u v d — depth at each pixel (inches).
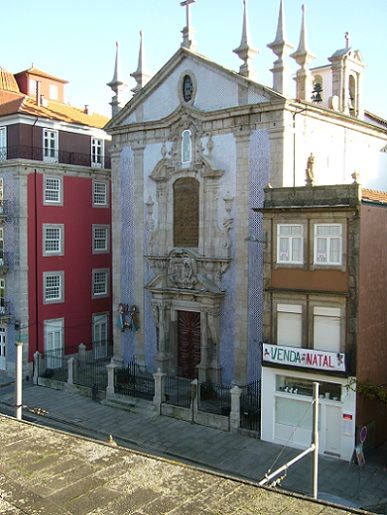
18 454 285.9
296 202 842.2
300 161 1009.5
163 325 1144.8
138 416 997.2
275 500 232.8
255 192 1007.0
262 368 868.6
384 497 691.4
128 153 1219.2
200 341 1099.9
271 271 860.0
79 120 1462.8
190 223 1111.0
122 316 1230.9
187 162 1106.1
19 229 1291.8
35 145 1334.9
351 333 792.3
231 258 1042.1
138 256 1204.5
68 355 1386.6
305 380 839.7
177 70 1121.4
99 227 1467.8
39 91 1456.7
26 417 1025.5
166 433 916.6
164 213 1150.3
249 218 1016.2
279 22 975.0
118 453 285.7
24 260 1298.0
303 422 839.7
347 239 794.8
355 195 789.9
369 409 828.6
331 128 1086.4
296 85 1075.3
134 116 1206.3
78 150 1438.2
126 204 1228.5
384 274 869.2
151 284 1152.8
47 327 1347.2
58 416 1014.4
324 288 814.5
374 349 844.6
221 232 1056.2
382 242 858.8
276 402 863.7
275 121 973.8
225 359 1063.6
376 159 1251.2
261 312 1007.0
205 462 807.7
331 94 1238.9
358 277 789.2
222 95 1048.2
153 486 247.3
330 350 812.0
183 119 1100.5
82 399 1106.7
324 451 815.7
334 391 812.0
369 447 830.5
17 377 562.6
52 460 277.6
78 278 1418.6
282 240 852.6
